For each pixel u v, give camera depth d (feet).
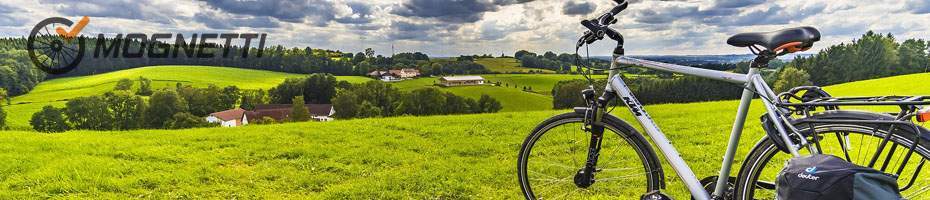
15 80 188.14
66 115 139.95
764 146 7.22
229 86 198.90
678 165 7.85
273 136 26.58
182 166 17.92
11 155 19.88
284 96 193.57
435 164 17.75
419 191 13.76
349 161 18.80
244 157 19.84
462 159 19.01
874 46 123.65
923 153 5.87
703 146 19.43
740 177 7.48
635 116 8.11
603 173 10.63
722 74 7.31
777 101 6.67
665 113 37.86
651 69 7.90
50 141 24.82
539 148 9.87
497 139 24.58
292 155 20.12
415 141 24.32
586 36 8.03
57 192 14.05
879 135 6.19
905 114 5.92
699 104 45.14
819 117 6.60
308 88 195.21
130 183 14.78
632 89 8.29
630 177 10.44
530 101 160.86
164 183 15.05
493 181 14.61
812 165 5.77
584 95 8.41
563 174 10.11
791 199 5.76
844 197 5.32
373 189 13.75
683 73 7.55
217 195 13.76
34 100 176.04
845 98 6.28
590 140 8.68
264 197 13.57
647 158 8.25
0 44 200.54
